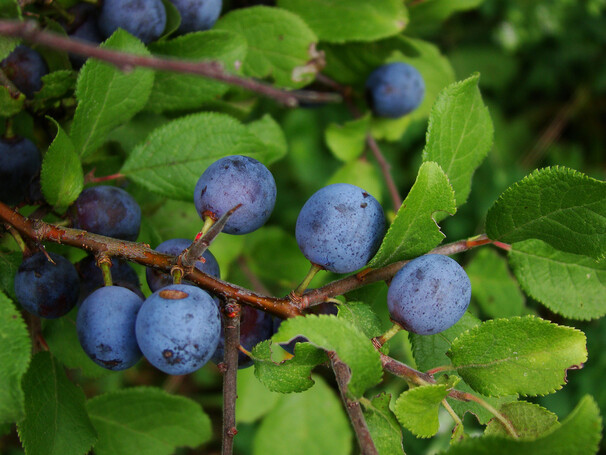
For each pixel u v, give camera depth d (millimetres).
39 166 142
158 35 148
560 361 109
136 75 134
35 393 126
